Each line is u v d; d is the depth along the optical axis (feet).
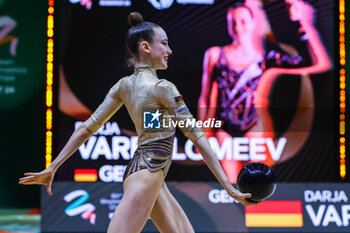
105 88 38.83
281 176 39.17
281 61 39.09
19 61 47.14
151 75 19.35
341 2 39.52
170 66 38.81
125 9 39.01
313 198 38.70
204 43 38.99
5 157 51.29
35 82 48.52
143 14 38.93
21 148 51.37
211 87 38.99
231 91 39.09
